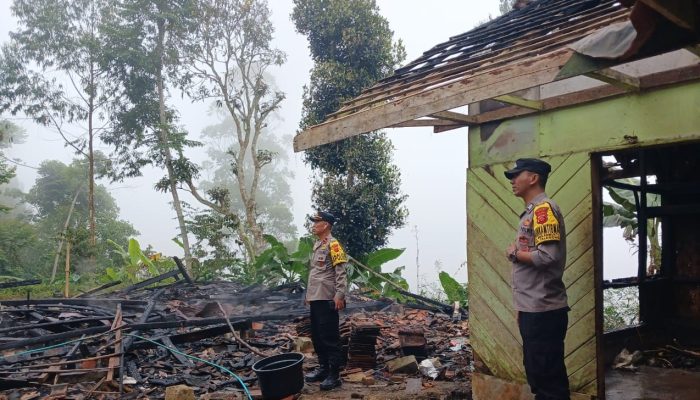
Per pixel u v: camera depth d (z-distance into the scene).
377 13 15.49
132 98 21.22
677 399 4.44
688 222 6.67
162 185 17.98
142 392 5.32
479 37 5.81
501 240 4.50
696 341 6.21
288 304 9.99
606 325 9.62
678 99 3.59
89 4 21.77
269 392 4.80
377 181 14.91
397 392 5.14
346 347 6.20
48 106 21.75
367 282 11.45
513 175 3.61
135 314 8.48
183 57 19.97
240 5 19.14
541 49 3.81
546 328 3.38
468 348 7.02
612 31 2.62
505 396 4.43
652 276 6.93
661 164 6.75
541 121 4.30
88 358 5.83
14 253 21.73
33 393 5.13
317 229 5.39
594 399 3.91
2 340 6.71
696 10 2.25
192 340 6.88
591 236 3.95
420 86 4.37
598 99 3.95
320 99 15.21
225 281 13.50
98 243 22.16
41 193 28.77
